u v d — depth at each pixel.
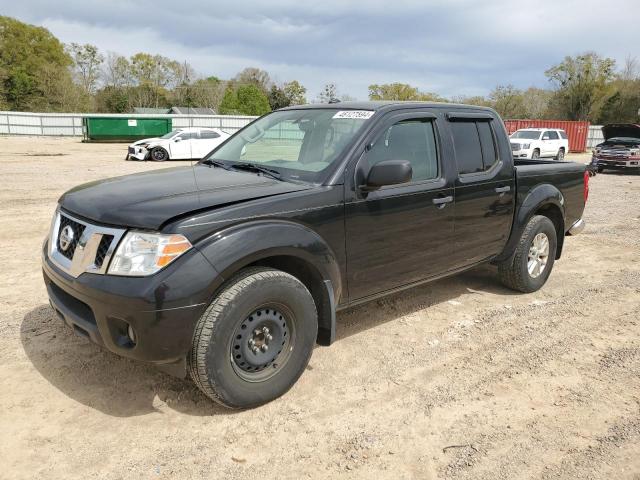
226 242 2.85
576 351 4.11
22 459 2.66
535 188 5.12
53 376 3.46
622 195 13.86
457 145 4.32
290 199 3.20
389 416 3.16
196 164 4.21
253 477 2.60
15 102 67.44
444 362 3.88
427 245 4.07
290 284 3.12
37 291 5.07
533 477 2.66
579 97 67.69
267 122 4.38
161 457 2.72
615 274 6.25
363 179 3.54
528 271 5.27
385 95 81.88
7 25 70.00
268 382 3.15
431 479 2.62
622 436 3.01
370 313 4.81
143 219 2.79
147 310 2.66
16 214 8.95
